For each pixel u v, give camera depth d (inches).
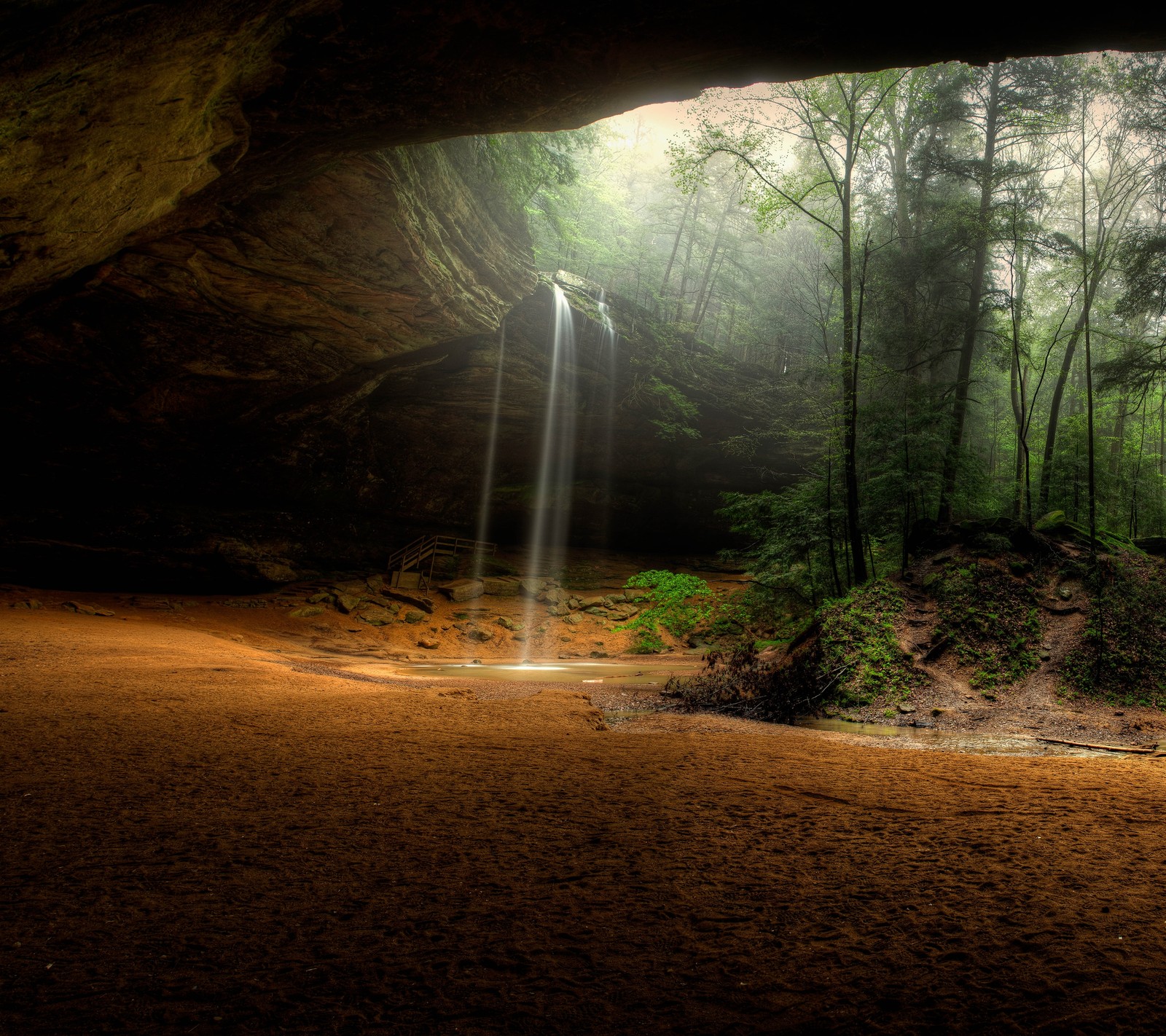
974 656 452.8
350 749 239.3
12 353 718.5
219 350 836.6
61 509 872.9
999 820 168.2
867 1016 79.3
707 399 1240.8
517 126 520.4
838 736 338.0
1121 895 118.7
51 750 213.0
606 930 102.6
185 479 978.7
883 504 621.0
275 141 515.2
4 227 431.8
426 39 414.9
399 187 680.4
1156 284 672.4
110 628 663.8
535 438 1257.4
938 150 872.3
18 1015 75.0
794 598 671.8
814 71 448.5
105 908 105.9
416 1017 77.7
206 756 217.3
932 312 904.9
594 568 1333.7
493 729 299.9
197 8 318.0
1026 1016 79.2
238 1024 74.9
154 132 405.7
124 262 684.7
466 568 1243.2
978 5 376.5
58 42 292.8
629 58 437.4
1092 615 459.8
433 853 136.0
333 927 102.0
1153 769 244.4
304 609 959.6
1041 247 780.6
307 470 1088.8
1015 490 728.3
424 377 1107.3
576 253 1469.0
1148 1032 75.2
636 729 341.4
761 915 109.0
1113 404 1000.2
